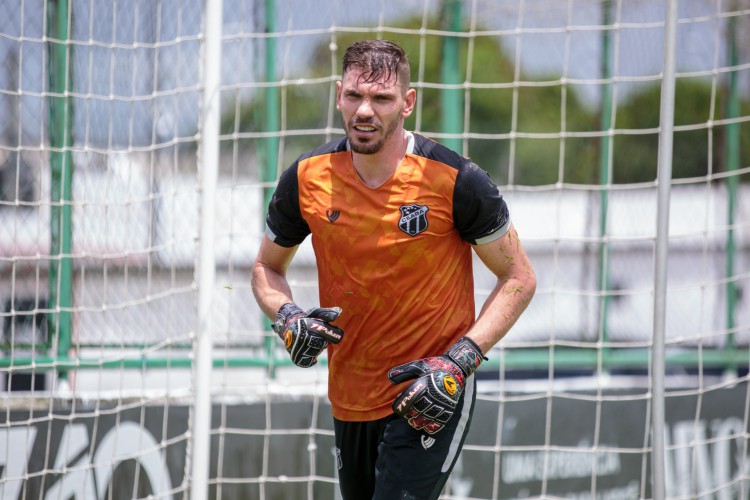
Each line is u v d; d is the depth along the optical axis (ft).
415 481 33.58
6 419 54.29
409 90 32.53
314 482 59.98
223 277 69.92
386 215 32.86
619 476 65.26
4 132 58.85
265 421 59.52
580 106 84.79
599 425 65.16
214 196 47.55
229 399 59.21
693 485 60.34
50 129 59.31
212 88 47.42
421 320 33.71
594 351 73.61
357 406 35.19
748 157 84.43
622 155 81.82
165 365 62.85
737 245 82.99
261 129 68.44
